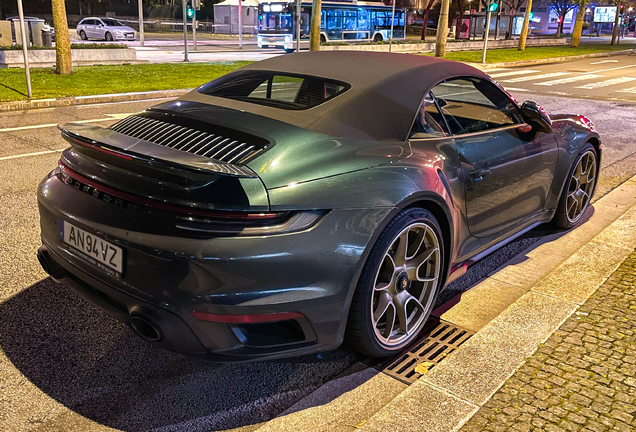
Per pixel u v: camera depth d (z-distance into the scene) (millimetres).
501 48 38688
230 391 2631
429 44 32906
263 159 2451
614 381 2650
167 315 2266
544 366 2758
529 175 3777
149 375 2730
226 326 2264
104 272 2441
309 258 2318
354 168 2592
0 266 3818
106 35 34375
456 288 3689
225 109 2918
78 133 2559
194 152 2521
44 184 2871
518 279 3826
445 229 3035
